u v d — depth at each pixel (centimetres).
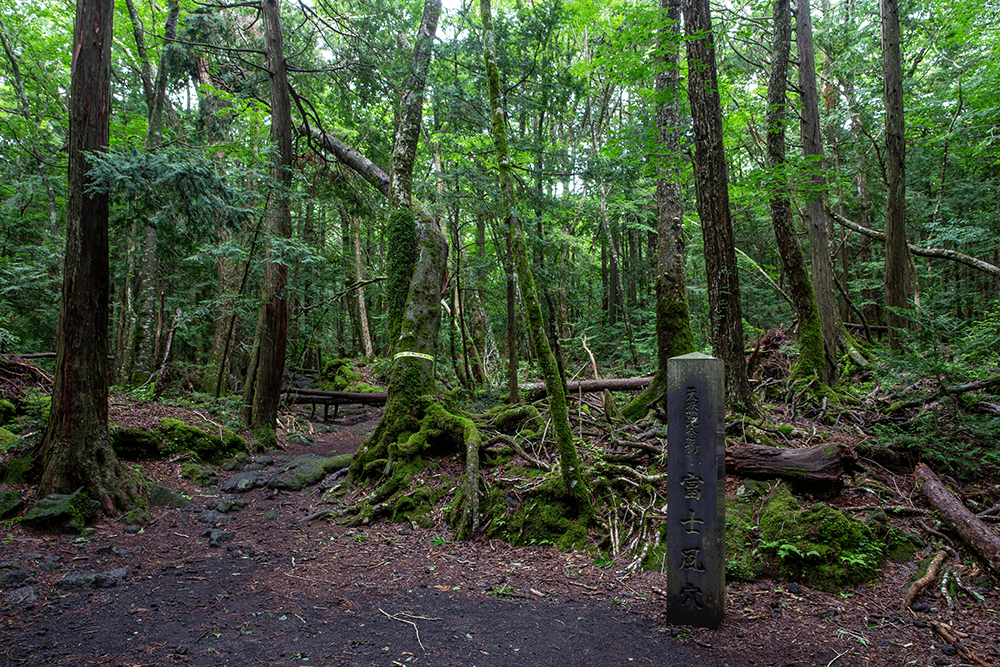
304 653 344
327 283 1188
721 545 389
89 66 592
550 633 383
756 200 861
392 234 856
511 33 800
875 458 584
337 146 1091
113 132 1095
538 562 516
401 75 901
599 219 1820
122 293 1327
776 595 437
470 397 1071
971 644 358
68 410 595
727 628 387
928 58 1427
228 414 970
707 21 662
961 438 598
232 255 780
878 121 1390
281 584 457
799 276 861
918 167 1347
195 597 422
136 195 600
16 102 1265
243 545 549
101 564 477
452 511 612
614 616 409
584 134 1656
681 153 770
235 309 1007
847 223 1130
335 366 1717
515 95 829
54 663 316
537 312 585
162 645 343
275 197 907
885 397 748
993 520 483
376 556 532
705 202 670
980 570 437
